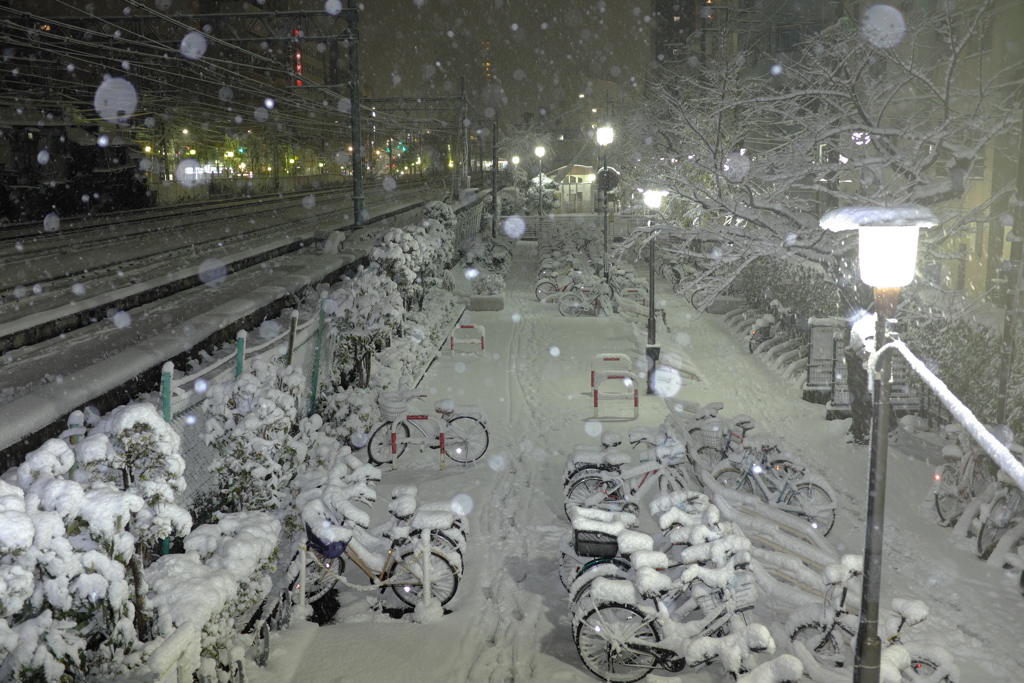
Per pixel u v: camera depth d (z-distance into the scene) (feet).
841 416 47.93
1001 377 38.75
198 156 213.05
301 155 331.77
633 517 24.20
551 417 47.73
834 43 45.80
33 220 107.04
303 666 21.03
